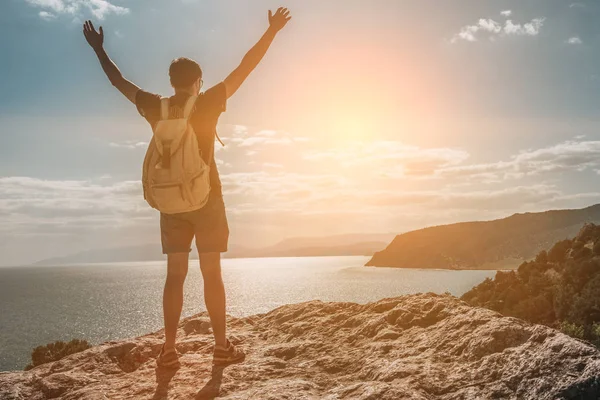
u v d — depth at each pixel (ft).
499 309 296.71
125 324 526.98
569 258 339.57
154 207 10.19
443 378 8.23
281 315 14.74
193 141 9.79
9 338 447.01
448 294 12.82
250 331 13.93
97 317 583.17
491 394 7.52
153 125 10.43
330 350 10.77
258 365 10.29
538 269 347.77
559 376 7.27
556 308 265.34
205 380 9.87
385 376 8.63
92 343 416.46
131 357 12.55
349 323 12.33
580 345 7.70
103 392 9.91
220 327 11.02
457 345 9.27
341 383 8.99
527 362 7.84
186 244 10.98
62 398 10.18
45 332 479.82
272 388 8.70
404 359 9.18
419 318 11.32
